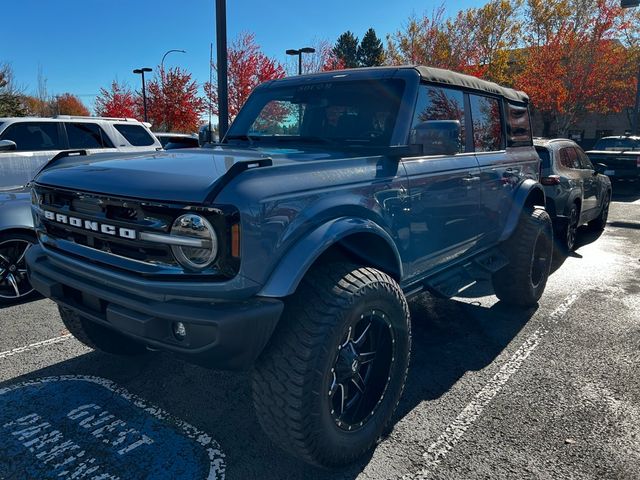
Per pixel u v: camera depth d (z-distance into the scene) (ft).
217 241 7.21
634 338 14.78
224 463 9.09
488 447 9.61
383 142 11.01
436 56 104.58
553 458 9.27
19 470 8.81
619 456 9.33
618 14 96.68
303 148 11.45
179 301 7.55
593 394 11.57
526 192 15.74
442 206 11.72
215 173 7.86
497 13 105.40
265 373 7.95
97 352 13.46
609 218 38.47
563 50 99.04
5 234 17.08
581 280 21.07
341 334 8.14
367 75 12.16
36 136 25.02
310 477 8.77
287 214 7.79
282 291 7.51
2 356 13.21
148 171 8.29
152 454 9.30
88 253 8.62
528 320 16.22
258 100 13.84
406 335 9.66
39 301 17.84
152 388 11.64
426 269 11.91
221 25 26.22
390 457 9.31
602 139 61.98
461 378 12.34
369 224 8.98
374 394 9.42
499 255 15.53
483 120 14.56
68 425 10.14
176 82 102.27
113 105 112.37
